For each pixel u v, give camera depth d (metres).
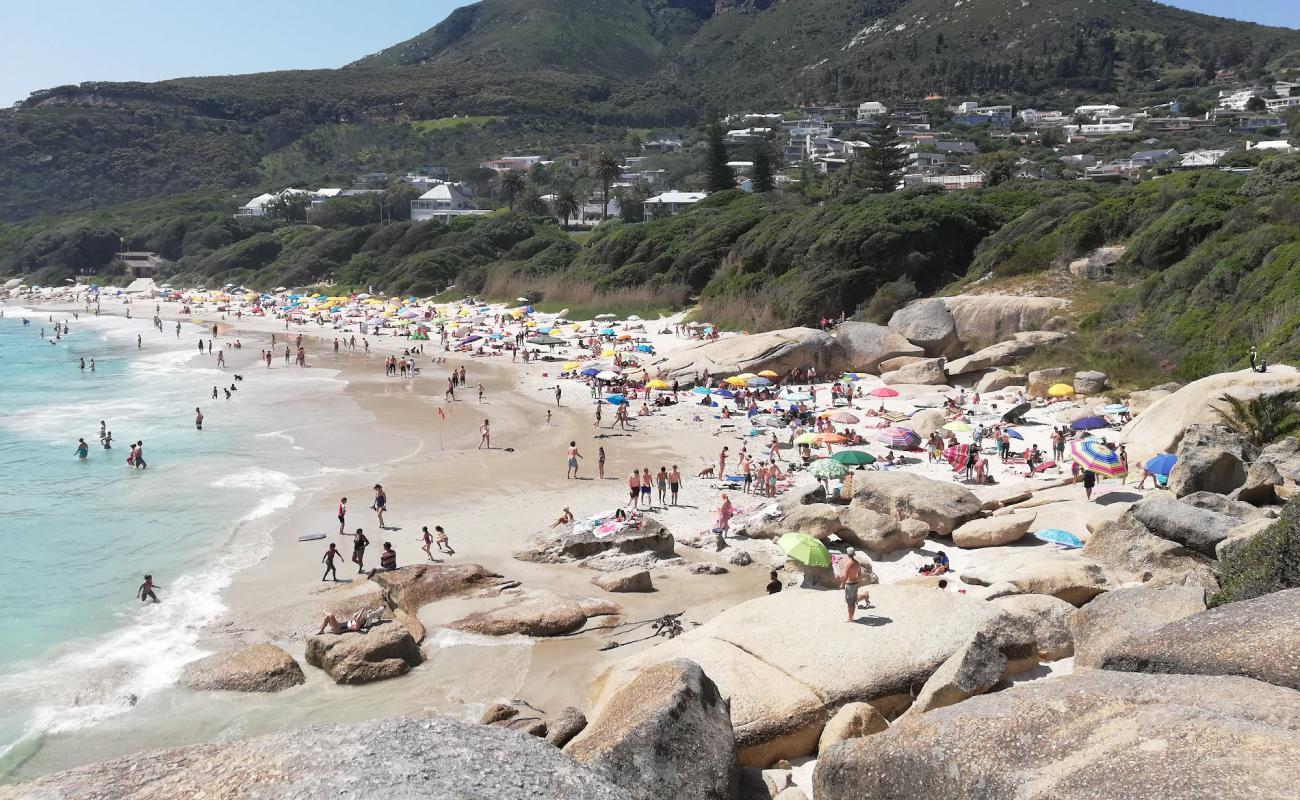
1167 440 32.88
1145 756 7.83
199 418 47.72
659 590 25.61
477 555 28.44
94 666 21.55
